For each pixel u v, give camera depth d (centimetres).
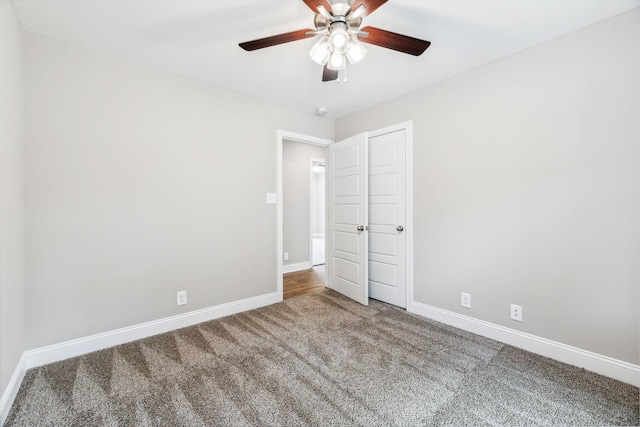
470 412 149
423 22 180
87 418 144
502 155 222
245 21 180
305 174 500
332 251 371
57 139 198
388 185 309
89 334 210
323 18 153
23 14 171
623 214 172
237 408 151
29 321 188
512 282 219
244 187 295
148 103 235
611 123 175
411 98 286
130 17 175
